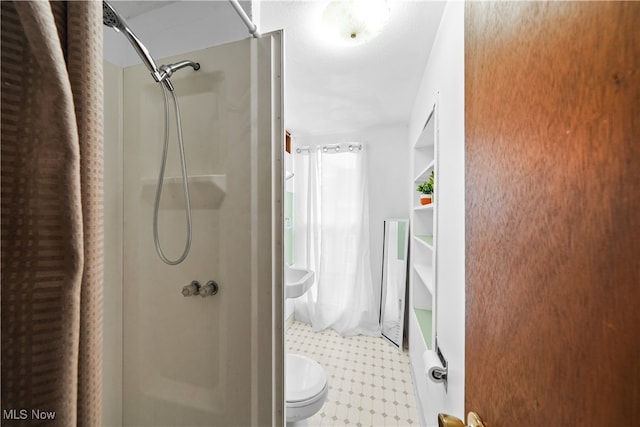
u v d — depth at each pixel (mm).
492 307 439
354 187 2846
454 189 999
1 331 277
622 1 219
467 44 575
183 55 1000
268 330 907
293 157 3035
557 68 291
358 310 2779
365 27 1168
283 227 908
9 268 280
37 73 277
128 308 1085
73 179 293
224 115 952
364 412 1684
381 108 2291
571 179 269
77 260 298
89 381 330
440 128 1240
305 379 1407
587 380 244
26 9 260
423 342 1522
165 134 954
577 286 259
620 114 220
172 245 1019
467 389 547
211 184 949
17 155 280
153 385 1038
